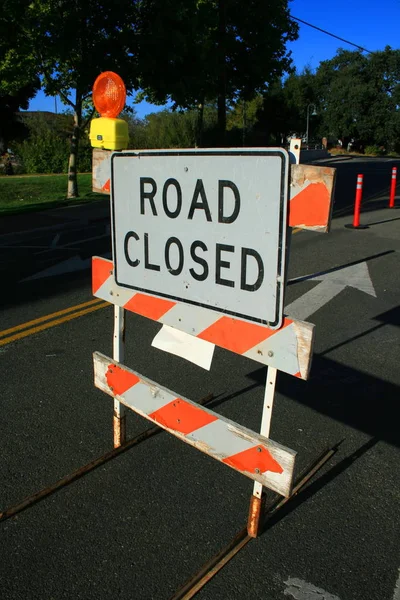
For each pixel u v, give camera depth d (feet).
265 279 7.30
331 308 20.56
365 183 68.54
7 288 23.12
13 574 8.09
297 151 8.13
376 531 9.03
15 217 45.24
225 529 9.05
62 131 108.47
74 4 44.86
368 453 11.30
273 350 7.47
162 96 52.95
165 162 8.27
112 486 10.13
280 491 7.61
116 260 9.77
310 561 8.37
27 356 15.83
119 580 8.00
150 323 18.60
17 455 11.01
